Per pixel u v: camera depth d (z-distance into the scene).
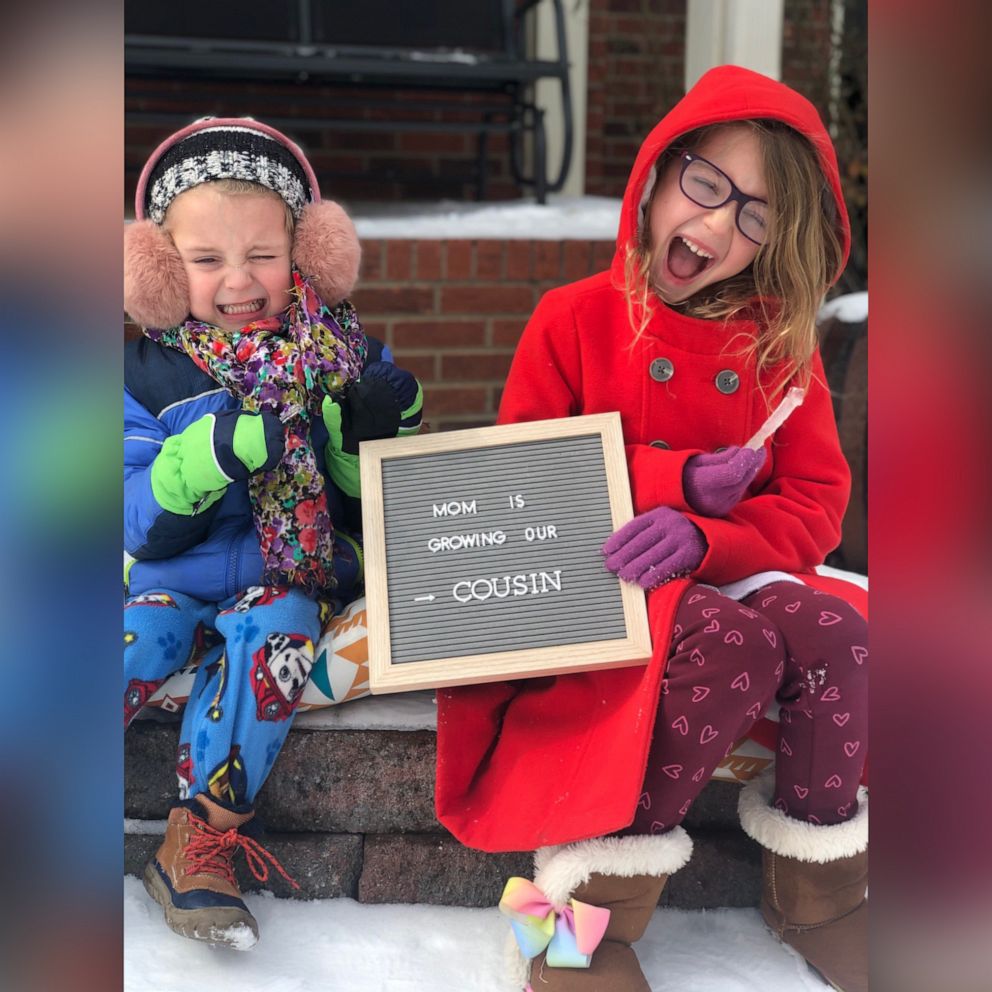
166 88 3.58
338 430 1.46
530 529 1.33
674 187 1.41
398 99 3.78
